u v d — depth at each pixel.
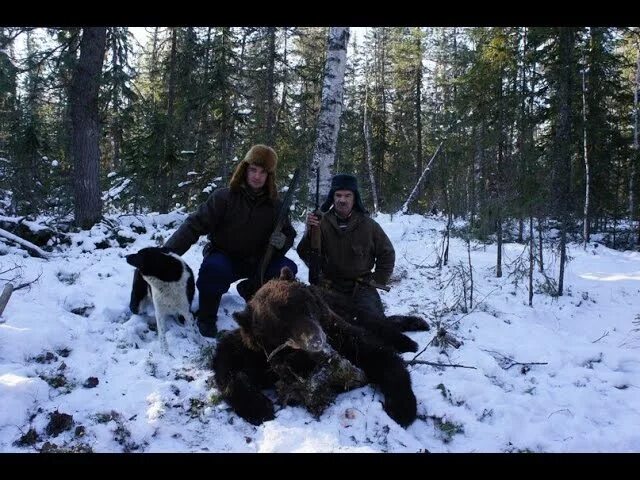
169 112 18.30
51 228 7.92
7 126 12.29
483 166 8.25
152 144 12.27
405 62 30.09
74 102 9.26
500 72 12.04
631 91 19.53
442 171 10.80
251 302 3.77
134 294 5.20
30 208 10.53
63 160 13.22
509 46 12.95
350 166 24.67
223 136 16.59
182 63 18.19
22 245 7.18
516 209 7.00
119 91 11.87
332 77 9.35
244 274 5.55
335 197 5.41
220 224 5.34
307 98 20.56
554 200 7.77
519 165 7.24
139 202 12.84
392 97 32.22
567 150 9.05
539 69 14.38
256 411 3.56
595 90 14.80
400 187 24.44
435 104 31.02
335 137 9.45
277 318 3.50
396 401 3.66
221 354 4.04
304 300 3.54
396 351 4.55
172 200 13.41
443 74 30.03
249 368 3.94
